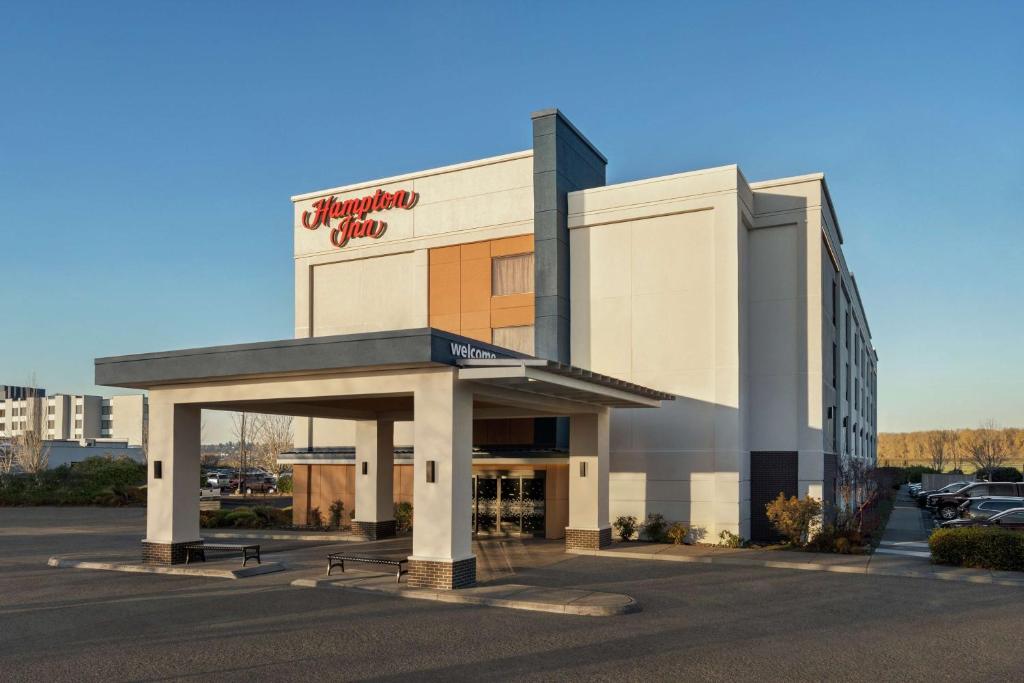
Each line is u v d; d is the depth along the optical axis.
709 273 25.61
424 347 15.34
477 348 17.20
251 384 18.44
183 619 13.88
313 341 16.55
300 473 31.33
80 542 26.31
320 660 11.20
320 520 30.80
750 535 25.72
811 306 25.86
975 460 80.38
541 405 21.33
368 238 31.36
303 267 32.72
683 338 25.77
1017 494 36.19
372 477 26.06
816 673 10.64
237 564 19.52
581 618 13.97
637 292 26.61
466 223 29.38
